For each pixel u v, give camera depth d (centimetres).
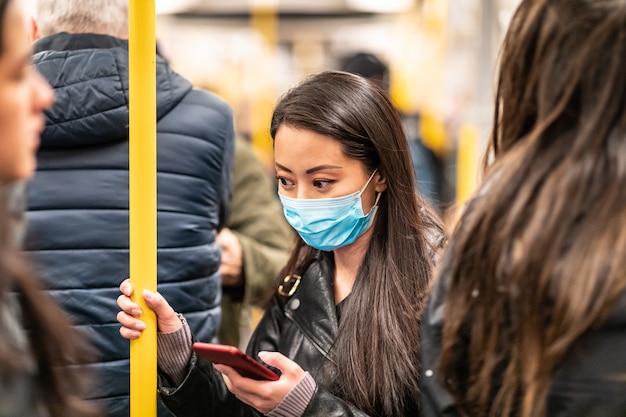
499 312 125
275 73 951
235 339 280
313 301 184
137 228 164
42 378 108
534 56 126
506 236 122
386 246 179
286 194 182
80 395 114
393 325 171
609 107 120
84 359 116
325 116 173
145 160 163
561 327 118
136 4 159
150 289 167
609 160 120
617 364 118
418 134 518
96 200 201
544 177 122
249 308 302
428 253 179
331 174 175
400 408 169
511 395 125
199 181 212
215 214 221
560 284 118
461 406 131
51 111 194
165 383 176
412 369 169
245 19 970
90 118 196
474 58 585
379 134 176
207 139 214
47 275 198
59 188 200
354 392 170
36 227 198
